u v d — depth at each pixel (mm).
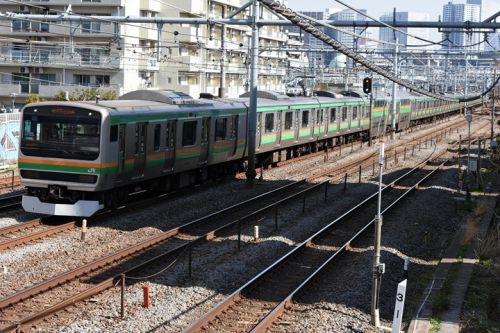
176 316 13055
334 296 14719
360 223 22969
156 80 61094
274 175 33531
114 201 22359
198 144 27250
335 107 45938
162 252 17734
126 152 21812
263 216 23078
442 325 13039
